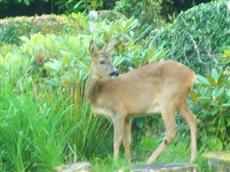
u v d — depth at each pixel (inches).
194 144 515.5
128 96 525.0
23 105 502.9
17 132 495.2
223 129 534.9
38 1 1033.5
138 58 564.7
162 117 523.5
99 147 544.7
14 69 552.7
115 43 555.5
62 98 533.6
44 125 503.2
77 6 933.8
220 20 634.2
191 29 643.5
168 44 655.1
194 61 630.5
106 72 526.9
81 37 590.9
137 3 857.5
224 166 491.2
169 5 965.8
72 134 531.8
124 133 528.4
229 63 602.2
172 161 517.0
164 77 518.6
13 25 848.9
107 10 893.2
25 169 493.7
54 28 834.8
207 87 535.8
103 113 531.8
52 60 560.7
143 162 526.0
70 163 502.9
